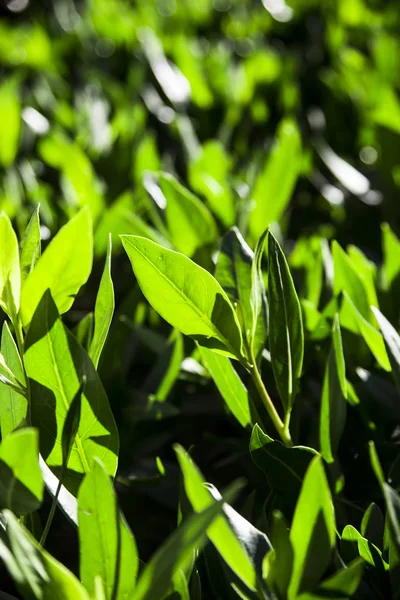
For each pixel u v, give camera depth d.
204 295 0.53
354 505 0.57
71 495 0.51
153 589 0.44
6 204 0.81
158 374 0.64
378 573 0.51
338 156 1.15
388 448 0.60
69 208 0.81
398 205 0.94
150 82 1.24
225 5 1.72
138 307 0.69
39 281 0.53
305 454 0.53
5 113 0.94
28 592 0.44
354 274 0.63
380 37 1.24
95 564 0.47
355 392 0.61
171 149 1.14
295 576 0.47
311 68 1.37
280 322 0.54
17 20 2.21
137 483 0.59
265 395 0.54
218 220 0.78
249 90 1.19
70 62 1.47
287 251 0.87
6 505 0.46
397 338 0.52
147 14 1.48
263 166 0.90
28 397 0.52
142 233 0.69
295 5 1.55
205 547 0.50
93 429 0.51
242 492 0.63
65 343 0.51
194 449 0.71
